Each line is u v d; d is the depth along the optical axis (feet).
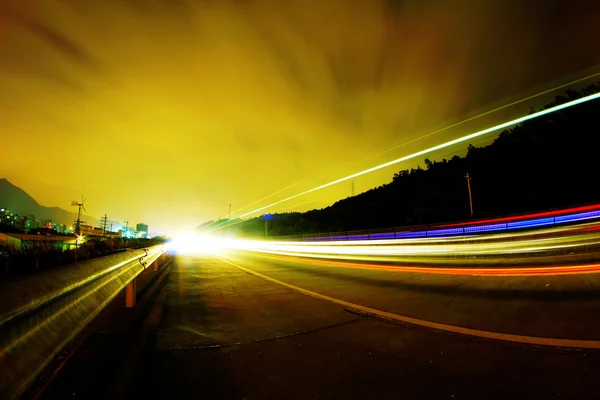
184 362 11.48
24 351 5.17
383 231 103.81
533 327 14.32
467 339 13.46
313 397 9.08
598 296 18.01
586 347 11.59
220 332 15.11
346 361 11.63
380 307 20.15
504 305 18.47
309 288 27.91
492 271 30.96
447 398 8.90
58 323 6.74
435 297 22.17
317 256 69.62
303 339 14.15
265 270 42.78
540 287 21.76
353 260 54.80
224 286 29.19
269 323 16.75
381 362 11.48
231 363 11.43
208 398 8.99
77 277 7.95
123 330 14.28
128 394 9.01
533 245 49.21
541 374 9.93
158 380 10.03
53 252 12.17
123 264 14.55
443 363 11.20
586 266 27.94
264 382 9.98
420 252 58.75
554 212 70.13
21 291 5.20
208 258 68.33
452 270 34.63
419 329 15.25
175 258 68.49
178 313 18.89
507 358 11.26
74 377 9.59
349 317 17.93
